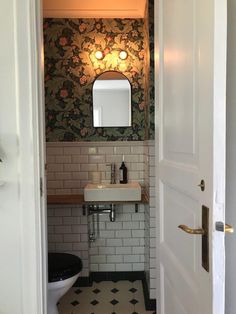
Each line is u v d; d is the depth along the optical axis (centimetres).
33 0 137
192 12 101
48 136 270
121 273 273
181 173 115
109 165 272
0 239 139
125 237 272
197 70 97
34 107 138
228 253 110
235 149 105
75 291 254
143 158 271
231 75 107
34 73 138
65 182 272
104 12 262
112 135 272
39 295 141
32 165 138
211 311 85
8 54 136
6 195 139
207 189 87
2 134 138
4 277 140
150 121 220
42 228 145
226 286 111
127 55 269
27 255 140
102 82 270
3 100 137
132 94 270
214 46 81
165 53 138
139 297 244
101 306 231
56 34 267
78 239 263
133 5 258
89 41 268
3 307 141
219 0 80
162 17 143
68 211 262
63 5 256
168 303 139
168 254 137
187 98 108
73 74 269
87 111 271
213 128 83
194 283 103
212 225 84
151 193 222
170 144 132
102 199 243
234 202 106
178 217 122
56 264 196
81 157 272
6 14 135
